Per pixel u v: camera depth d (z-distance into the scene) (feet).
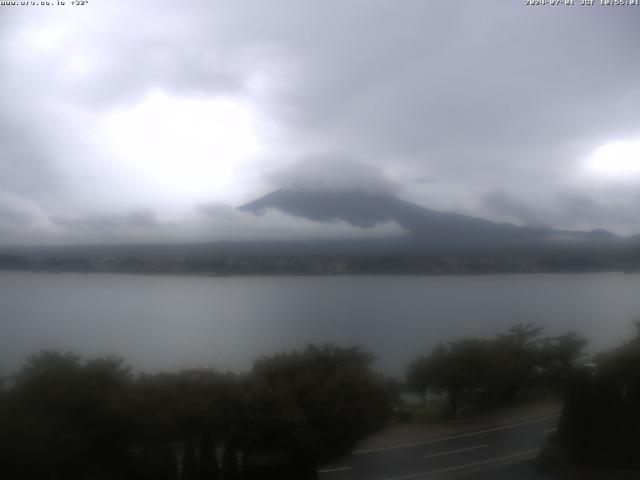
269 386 20.26
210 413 19.38
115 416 18.89
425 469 20.13
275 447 19.51
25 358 21.02
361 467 19.99
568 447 21.68
